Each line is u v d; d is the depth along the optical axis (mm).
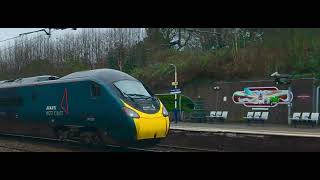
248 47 44000
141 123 15539
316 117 36406
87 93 17078
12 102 22031
